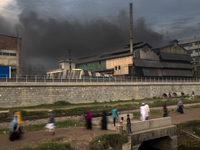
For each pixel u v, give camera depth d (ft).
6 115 75.00
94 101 125.70
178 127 72.38
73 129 60.90
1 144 43.73
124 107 104.47
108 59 227.61
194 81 209.97
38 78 113.29
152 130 63.31
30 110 86.38
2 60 149.69
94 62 251.80
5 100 96.27
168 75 225.35
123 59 208.23
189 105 120.47
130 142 56.34
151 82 160.97
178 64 239.91
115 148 53.57
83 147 48.57
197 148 65.05
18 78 108.99
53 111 85.76
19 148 40.78
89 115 61.46
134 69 197.47
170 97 165.17
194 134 72.74
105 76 156.04
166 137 69.67
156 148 73.67
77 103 117.91
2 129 59.98
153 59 216.13
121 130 56.90
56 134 53.83
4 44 151.33
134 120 79.15
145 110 69.15
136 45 222.48
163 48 228.02
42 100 106.93
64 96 114.21
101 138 52.21
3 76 135.85
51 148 42.63
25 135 52.39
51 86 110.11
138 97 150.61
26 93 102.27
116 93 137.49
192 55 345.10
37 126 64.64
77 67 286.46
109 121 75.36
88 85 123.65
